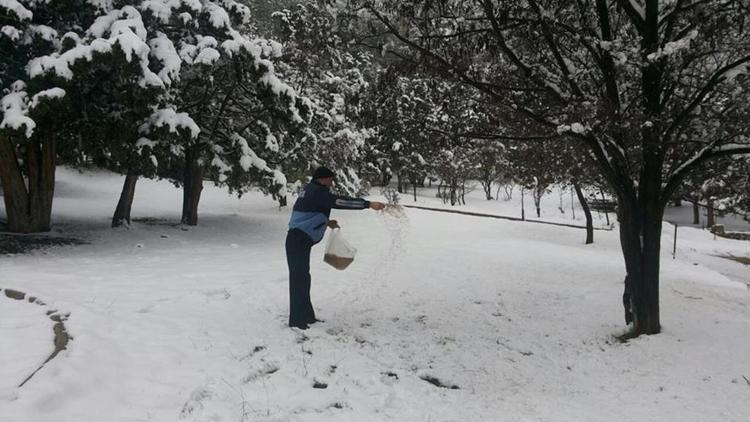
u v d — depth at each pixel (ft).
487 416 13.58
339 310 22.71
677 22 20.71
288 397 13.73
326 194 19.49
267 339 18.03
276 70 68.39
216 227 57.00
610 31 20.71
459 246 49.03
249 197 106.32
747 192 26.17
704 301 29.12
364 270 32.48
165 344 16.44
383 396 14.32
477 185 163.02
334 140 87.30
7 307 19.12
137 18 38.01
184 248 39.29
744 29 18.54
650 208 20.92
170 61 40.09
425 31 20.63
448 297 26.81
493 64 22.18
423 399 14.43
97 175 112.16
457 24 20.21
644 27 19.49
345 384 15.02
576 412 14.02
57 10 38.11
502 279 32.68
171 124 40.55
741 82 18.67
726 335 20.74
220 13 45.11
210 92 49.65
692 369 17.30
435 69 20.83
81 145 39.78
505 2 18.21
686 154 21.56
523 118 22.58
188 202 55.72
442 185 136.98
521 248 49.83
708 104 20.25
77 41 35.42
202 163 50.70
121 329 17.17
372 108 24.14
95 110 38.81
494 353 18.70
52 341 15.20
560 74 21.53
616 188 21.09
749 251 71.20
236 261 33.40
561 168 31.09
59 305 18.93
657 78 19.62
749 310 28.17
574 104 18.80
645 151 20.27
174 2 42.29
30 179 41.68
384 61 23.32
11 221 41.16
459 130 23.49
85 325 16.67
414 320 22.20
